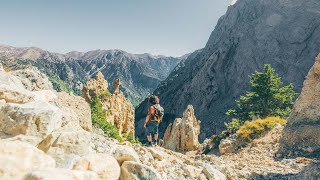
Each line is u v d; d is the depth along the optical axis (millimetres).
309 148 18812
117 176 6188
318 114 22844
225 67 177875
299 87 141125
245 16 193375
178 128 41500
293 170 14414
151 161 9344
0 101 6102
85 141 6109
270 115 54562
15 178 4301
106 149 8133
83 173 4758
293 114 24422
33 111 5805
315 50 147750
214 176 9695
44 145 5629
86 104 16359
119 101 50250
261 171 13797
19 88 7168
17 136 5512
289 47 156500
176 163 10930
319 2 161500
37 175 4156
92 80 44625
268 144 22031
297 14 163875
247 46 173375
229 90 170750
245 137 24547
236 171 13094
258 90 56219
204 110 170625
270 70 56250
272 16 172125
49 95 9352
